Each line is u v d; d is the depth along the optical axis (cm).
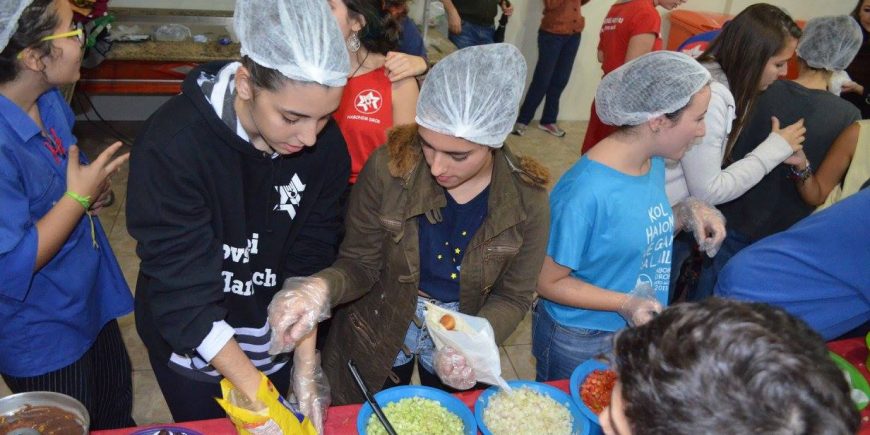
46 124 156
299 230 146
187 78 123
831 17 234
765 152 214
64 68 138
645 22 378
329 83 108
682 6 547
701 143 197
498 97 127
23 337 151
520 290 155
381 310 161
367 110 204
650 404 58
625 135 160
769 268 145
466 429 133
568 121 579
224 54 389
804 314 147
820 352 58
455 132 126
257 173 130
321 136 139
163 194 116
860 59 342
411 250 149
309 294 135
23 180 140
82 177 145
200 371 147
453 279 154
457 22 453
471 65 126
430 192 143
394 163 142
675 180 210
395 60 205
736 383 55
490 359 132
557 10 493
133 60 373
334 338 178
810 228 139
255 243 140
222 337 123
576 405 139
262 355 153
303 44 105
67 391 162
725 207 247
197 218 121
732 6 548
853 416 56
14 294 138
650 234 164
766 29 205
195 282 121
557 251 159
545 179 146
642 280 173
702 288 249
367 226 150
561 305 176
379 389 169
